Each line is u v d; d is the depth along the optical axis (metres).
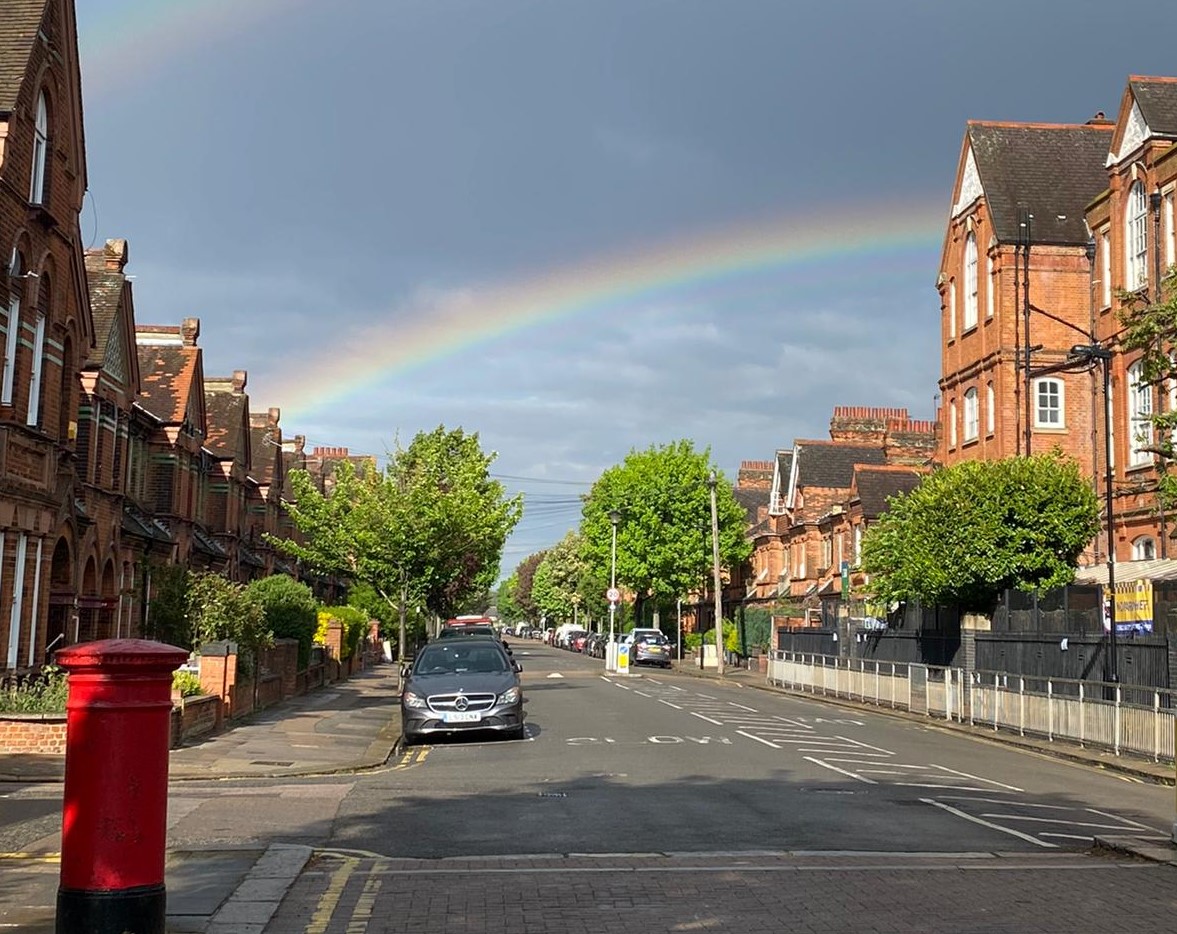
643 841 11.10
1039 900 8.43
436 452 48.62
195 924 7.34
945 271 43.22
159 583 25.11
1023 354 37.69
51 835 10.62
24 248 20.72
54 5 21.72
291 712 26.66
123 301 29.11
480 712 20.89
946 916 7.89
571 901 8.30
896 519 33.47
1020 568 29.62
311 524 36.78
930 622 34.53
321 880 8.99
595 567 72.56
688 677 51.25
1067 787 16.47
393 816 12.52
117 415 29.02
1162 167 31.19
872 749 20.78
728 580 76.19
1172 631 22.66
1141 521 31.39
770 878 9.15
